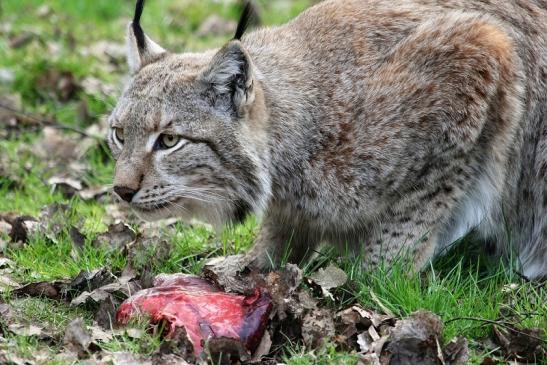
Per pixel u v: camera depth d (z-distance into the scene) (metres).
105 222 12.33
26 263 10.79
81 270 10.23
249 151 10.00
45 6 19.91
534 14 10.98
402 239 10.47
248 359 8.54
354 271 10.40
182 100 9.85
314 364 8.52
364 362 8.48
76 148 14.48
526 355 8.92
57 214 12.12
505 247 10.98
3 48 17.30
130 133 9.88
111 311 9.34
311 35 10.70
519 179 10.86
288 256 10.92
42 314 9.44
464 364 8.61
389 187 10.34
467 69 10.27
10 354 8.37
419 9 10.82
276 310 9.07
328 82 10.38
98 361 8.35
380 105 10.25
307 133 10.26
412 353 8.68
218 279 9.56
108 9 20.47
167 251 10.95
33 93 16.22
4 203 12.88
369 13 10.77
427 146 10.29
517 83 10.53
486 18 10.71
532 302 9.93
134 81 10.20
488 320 9.16
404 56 10.39
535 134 10.80
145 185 9.77
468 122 10.27
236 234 11.72
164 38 18.94
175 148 9.80
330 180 10.30
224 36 19.52
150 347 8.63
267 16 19.84
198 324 8.68
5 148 14.32
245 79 9.78
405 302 9.61
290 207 10.56
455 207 10.70
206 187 9.98
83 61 17.02
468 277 10.40
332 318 9.12
